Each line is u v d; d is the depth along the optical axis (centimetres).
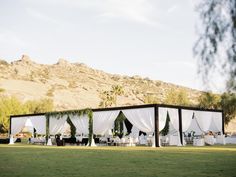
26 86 17725
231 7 620
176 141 2806
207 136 2938
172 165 1123
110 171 971
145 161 1284
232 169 997
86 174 904
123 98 19762
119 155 1634
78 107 16862
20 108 6619
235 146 2605
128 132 3334
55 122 3391
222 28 630
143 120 2717
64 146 2884
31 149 2308
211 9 643
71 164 1192
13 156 1614
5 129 6406
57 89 19025
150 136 2878
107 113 2997
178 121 2845
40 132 3525
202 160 1303
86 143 3142
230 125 7331
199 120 3070
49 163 1234
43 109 8088
